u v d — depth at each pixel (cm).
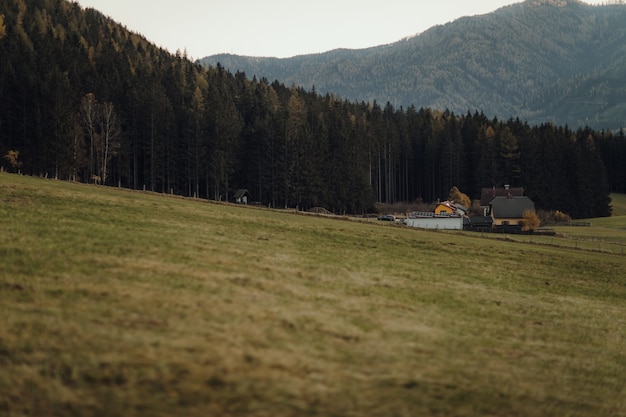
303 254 3644
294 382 1503
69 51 14650
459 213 11700
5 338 1511
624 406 1897
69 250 2583
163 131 12162
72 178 10019
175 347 1587
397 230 6462
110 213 4088
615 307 3688
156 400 1320
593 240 8931
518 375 1945
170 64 19700
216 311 1970
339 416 1380
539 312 3084
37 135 9631
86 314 1750
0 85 10131
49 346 1500
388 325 2206
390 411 1462
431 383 1689
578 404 1828
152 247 2939
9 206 3672
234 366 1530
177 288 2197
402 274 3503
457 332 2319
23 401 1264
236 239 3809
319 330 1972
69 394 1305
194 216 4834
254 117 15350
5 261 2244
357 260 3772
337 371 1633
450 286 3362
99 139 10869
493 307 2978
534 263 5006
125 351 1521
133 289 2089
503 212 12538
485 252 5241
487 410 1606
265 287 2478
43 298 1853
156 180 12269
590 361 2316
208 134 12525
